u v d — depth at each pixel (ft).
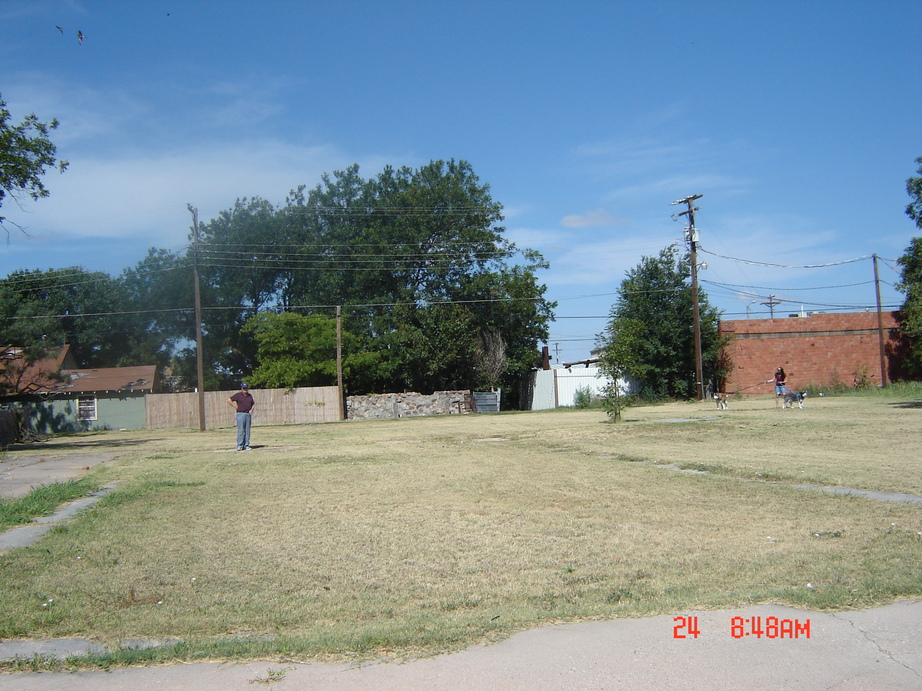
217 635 18.10
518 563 24.25
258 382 147.74
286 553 26.30
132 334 181.68
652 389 146.30
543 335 174.40
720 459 49.34
